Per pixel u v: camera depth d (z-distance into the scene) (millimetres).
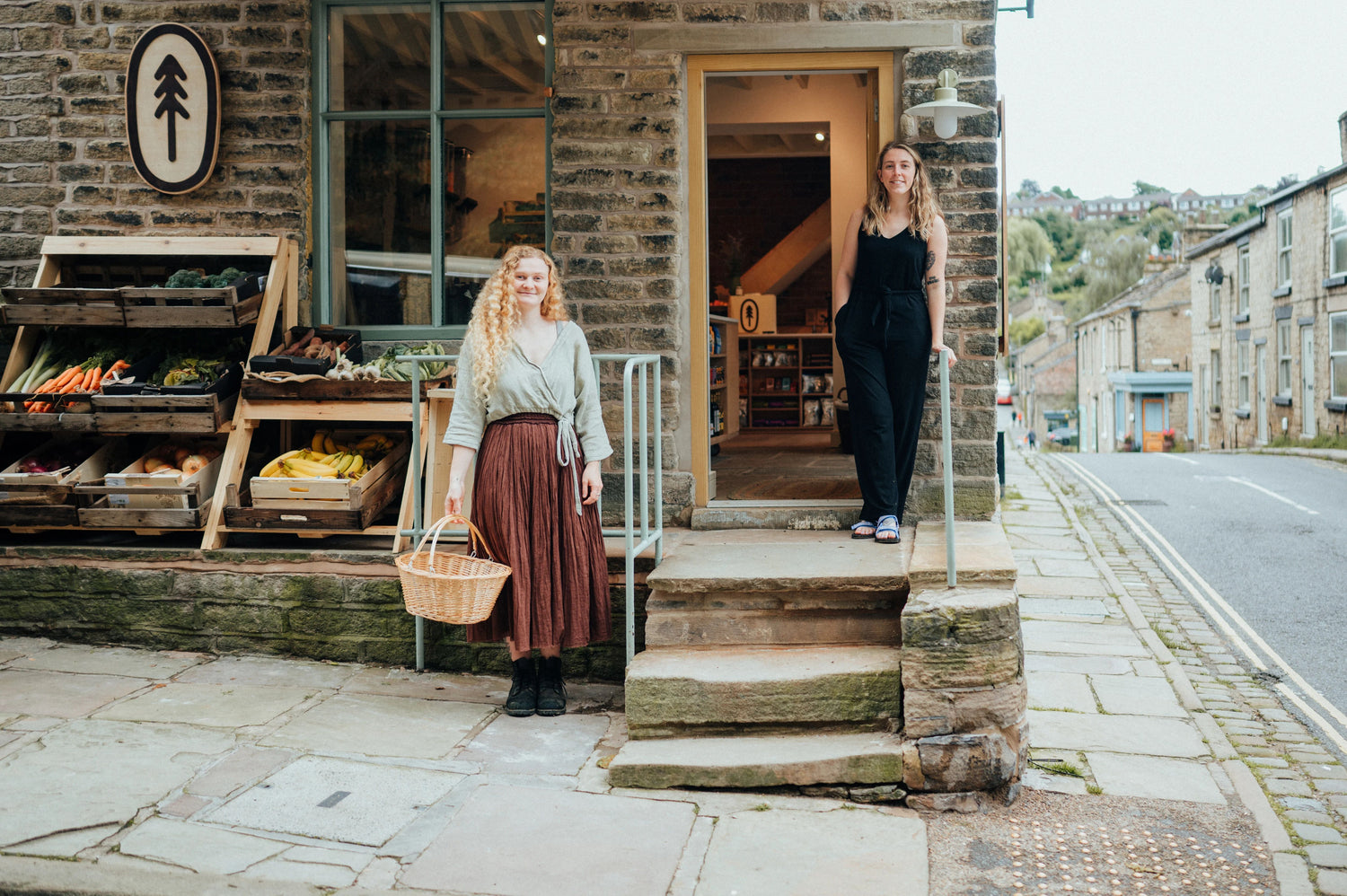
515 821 3438
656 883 3066
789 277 11859
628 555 4387
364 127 5867
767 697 3920
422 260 5883
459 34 5777
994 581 4055
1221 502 11898
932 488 5352
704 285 5605
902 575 4234
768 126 9555
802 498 5730
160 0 5805
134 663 4984
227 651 5141
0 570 5270
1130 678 5211
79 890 2959
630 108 5465
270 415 5258
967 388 5328
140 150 5797
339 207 5902
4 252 5934
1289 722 4730
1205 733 4457
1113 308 37312
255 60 5770
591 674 4871
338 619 5055
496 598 4035
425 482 5270
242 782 3658
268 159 5793
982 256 5293
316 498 5086
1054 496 12055
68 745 3943
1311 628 6395
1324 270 20969
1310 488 13273
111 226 5871
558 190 5520
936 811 3646
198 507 5164
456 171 5820
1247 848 3363
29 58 5879
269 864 3107
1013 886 3105
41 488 5184
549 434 4250
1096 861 3277
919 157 4949
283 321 5754
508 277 4270
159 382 5406
